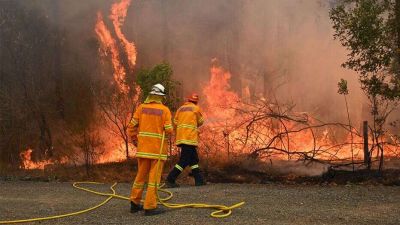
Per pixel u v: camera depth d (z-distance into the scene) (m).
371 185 9.12
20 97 13.91
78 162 12.90
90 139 13.65
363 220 6.33
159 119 7.14
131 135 7.30
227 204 7.53
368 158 9.96
